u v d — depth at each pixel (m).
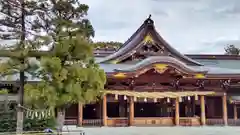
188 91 47.31
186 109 48.34
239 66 55.78
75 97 23.03
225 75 46.75
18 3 23.86
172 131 36.88
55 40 23.59
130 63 49.66
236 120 47.28
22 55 22.34
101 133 34.22
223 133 34.72
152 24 48.88
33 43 22.86
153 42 49.19
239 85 50.19
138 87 46.47
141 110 49.41
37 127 27.66
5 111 29.58
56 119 28.73
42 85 22.70
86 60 24.52
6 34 23.41
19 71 23.48
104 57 51.91
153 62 44.78
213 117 49.75
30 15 24.16
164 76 47.28
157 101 48.41
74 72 23.09
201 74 45.81
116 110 47.47
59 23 23.81
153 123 44.97
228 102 48.88
